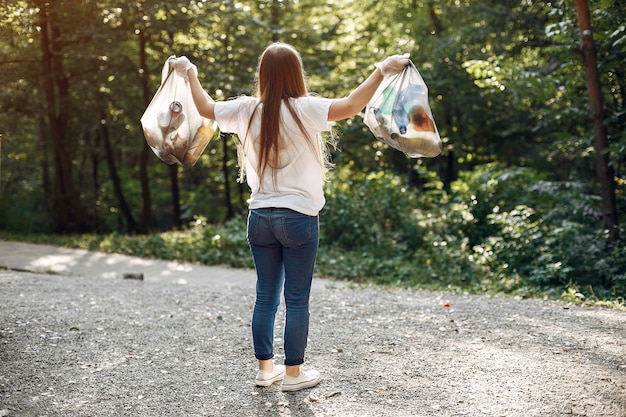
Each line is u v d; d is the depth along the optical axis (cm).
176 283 867
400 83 336
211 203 2509
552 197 1114
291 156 338
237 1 1730
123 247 1246
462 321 560
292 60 342
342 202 1185
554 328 529
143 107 1878
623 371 405
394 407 345
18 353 444
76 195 1786
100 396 365
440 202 1302
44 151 1884
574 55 959
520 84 1010
